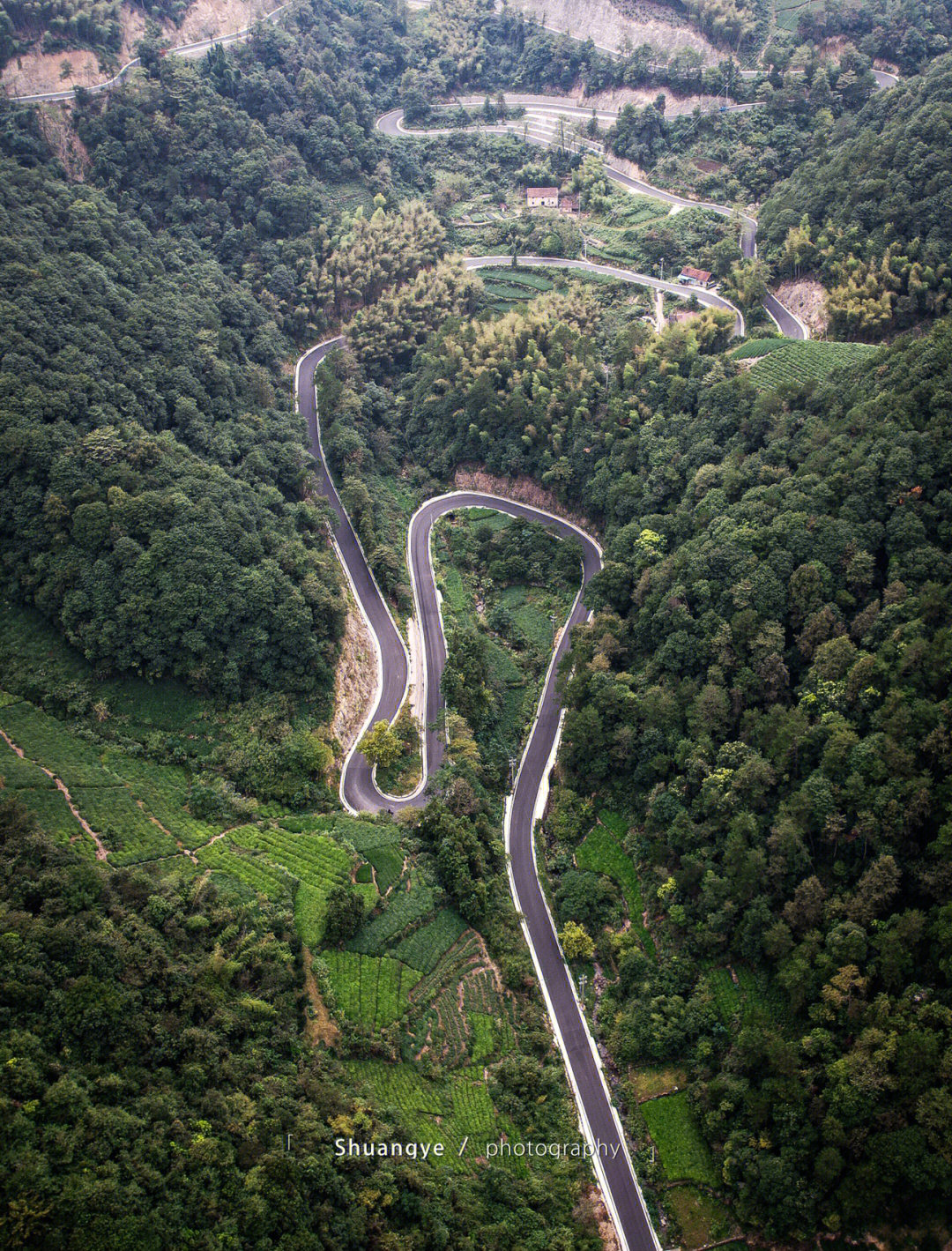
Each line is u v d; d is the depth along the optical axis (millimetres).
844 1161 76000
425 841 105438
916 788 84812
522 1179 82312
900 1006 77875
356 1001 88188
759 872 91000
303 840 99812
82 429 117625
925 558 97750
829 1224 75438
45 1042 68500
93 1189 61375
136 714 107312
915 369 109125
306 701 115375
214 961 80500
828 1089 78250
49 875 77750
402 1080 85125
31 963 70562
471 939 99250
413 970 93188
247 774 105625
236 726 108750
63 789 96375
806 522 106938
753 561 108188
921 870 83125
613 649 120000
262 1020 80438
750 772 95500
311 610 118438
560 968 100938
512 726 125938
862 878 85000
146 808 98438
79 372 122000
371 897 96188
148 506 111688
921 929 79938
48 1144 63281
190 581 109562
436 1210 75500
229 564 112875
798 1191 76938
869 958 82000
